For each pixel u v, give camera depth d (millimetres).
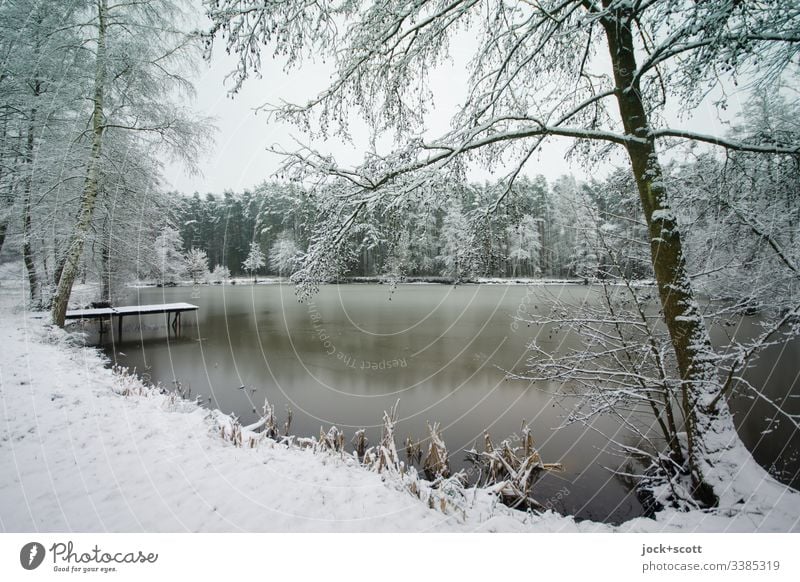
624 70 3367
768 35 2111
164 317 17547
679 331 3365
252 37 2531
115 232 11727
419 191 2945
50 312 9844
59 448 3480
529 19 2795
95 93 9055
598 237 4395
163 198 12242
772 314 3529
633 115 3383
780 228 3627
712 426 3203
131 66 8969
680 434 3770
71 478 3012
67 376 5691
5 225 10070
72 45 8477
